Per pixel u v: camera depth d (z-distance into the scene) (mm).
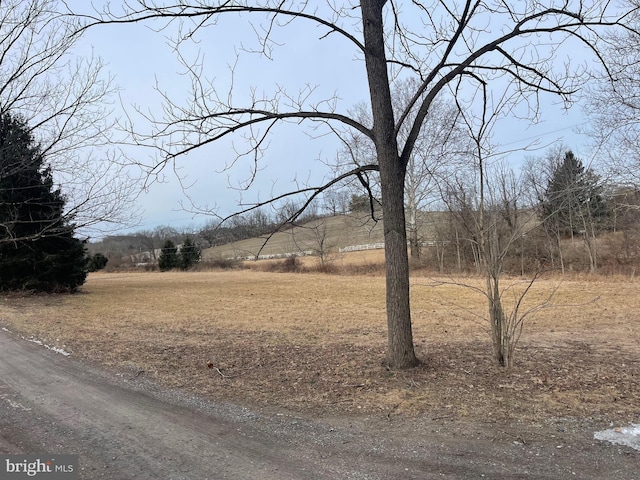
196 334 9883
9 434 4230
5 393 5516
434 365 6125
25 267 19766
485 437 3869
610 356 6895
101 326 10938
